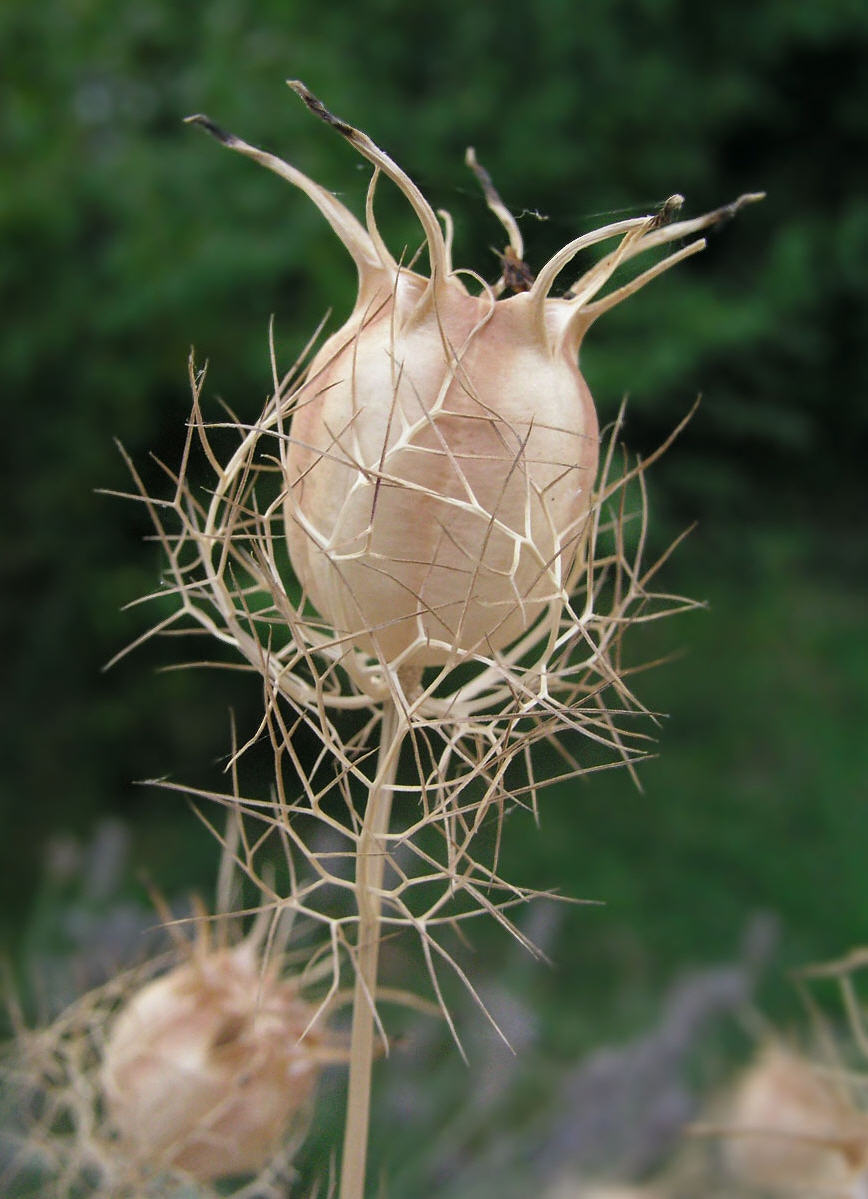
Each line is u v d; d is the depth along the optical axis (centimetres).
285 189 53
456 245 14
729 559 71
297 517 11
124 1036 13
